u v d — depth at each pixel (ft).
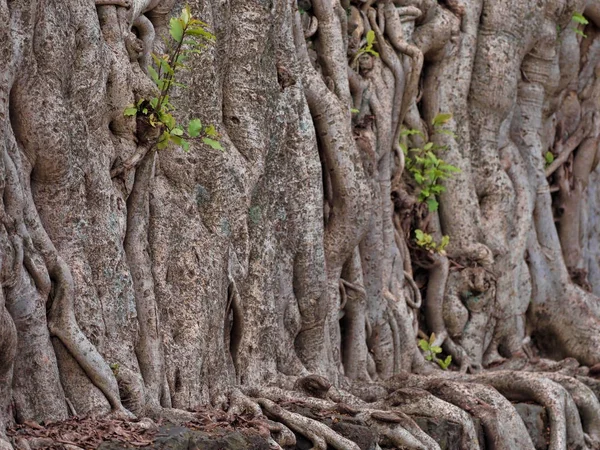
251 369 37.45
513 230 54.85
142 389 30.81
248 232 37.93
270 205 39.60
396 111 48.11
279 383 38.29
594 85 64.59
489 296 52.21
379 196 45.65
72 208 30.30
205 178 36.14
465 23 52.85
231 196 36.76
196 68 36.22
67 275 29.19
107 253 31.14
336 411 35.06
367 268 45.29
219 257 35.83
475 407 38.42
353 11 46.57
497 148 55.21
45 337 28.25
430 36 51.03
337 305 42.91
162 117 32.50
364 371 44.14
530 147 58.03
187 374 33.60
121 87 32.24
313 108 42.11
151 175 33.37
